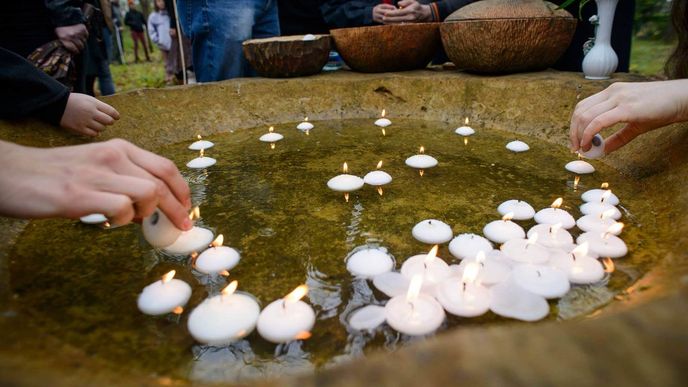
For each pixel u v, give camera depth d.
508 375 0.16
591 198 0.55
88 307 0.37
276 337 0.33
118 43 4.61
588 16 1.16
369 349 0.33
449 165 0.69
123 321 0.35
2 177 0.31
